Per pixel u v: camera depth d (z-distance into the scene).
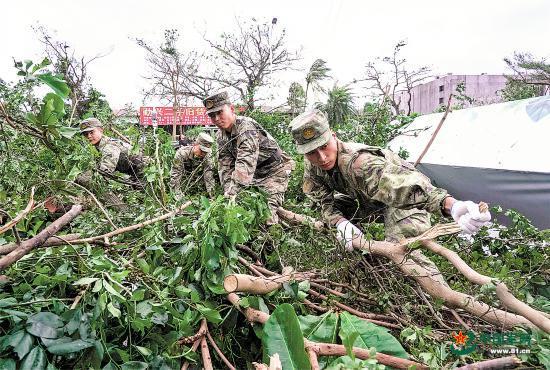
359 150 2.36
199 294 1.87
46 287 1.60
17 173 2.53
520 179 4.90
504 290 1.60
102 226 2.51
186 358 1.60
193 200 2.65
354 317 1.67
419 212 2.40
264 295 1.87
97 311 1.41
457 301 1.82
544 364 1.44
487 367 1.42
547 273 2.26
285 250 2.38
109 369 1.39
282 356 1.42
